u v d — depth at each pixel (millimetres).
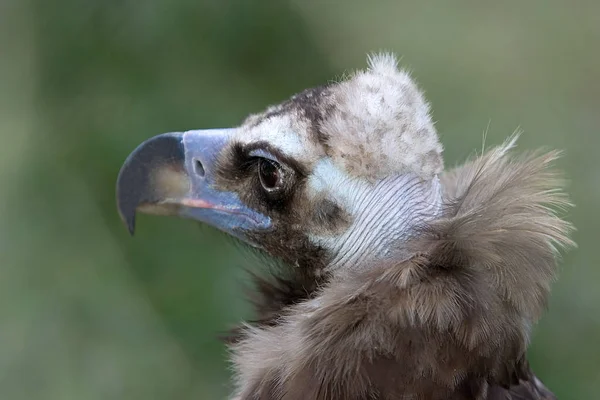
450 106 17656
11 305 13086
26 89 15430
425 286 5949
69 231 13945
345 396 5906
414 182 6660
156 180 8227
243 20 15672
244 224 7625
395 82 6992
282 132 7023
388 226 6652
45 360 12719
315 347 6059
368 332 5910
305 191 6965
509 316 6098
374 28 19516
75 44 15273
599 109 18141
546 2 22797
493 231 6129
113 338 12859
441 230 6297
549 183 6695
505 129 16156
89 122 14680
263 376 6383
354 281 6293
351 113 6770
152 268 13484
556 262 6406
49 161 14484
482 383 6148
